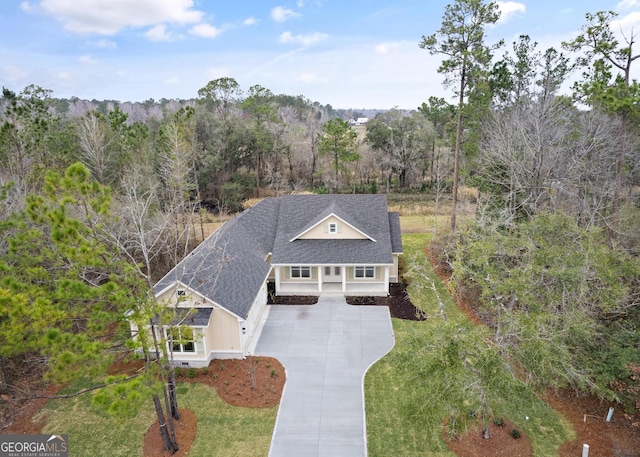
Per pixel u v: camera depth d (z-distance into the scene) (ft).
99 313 42.24
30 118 110.32
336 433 54.19
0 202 65.16
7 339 39.96
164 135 121.19
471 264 63.21
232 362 69.87
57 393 63.31
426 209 165.99
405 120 208.64
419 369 43.78
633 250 75.92
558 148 91.30
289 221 106.01
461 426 46.47
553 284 55.06
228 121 194.18
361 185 206.08
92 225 45.50
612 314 60.64
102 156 116.67
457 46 102.17
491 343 50.11
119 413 38.50
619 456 49.44
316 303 91.97
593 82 86.02
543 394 59.16
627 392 50.24
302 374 66.64
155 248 106.83
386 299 92.99
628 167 107.04
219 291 71.10
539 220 60.64
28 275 46.42
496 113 124.16
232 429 55.21
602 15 84.64
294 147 215.72
